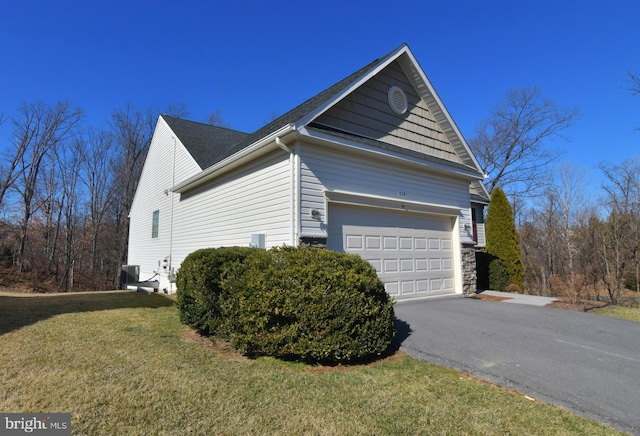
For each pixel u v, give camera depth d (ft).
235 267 15.89
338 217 24.23
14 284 70.95
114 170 87.30
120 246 81.76
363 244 25.40
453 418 9.91
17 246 76.28
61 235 80.33
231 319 15.37
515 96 79.87
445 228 31.94
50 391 10.91
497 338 17.60
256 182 26.11
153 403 10.31
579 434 9.26
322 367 13.93
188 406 10.18
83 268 81.61
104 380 11.89
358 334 14.34
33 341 16.55
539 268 66.13
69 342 16.48
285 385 11.96
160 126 49.75
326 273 14.34
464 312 23.09
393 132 28.27
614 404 10.96
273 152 24.40
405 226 28.53
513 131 81.05
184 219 39.50
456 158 33.86
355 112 25.84
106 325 20.30
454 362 14.60
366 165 25.88
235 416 9.65
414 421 9.66
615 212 52.39
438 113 31.91
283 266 14.71
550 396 11.57
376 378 12.78
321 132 22.27
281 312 14.05
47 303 28.78
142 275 52.21
